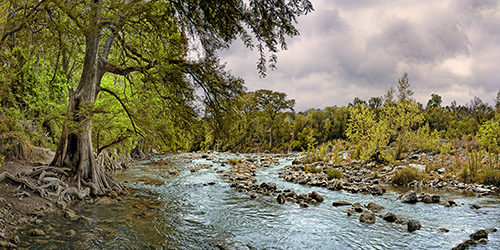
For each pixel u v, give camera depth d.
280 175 20.67
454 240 7.80
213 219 9.70
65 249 6.48
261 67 6.44
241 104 10.91
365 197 13.45
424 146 24.30
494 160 18.95
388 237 8.09
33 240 6.79
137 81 14.27
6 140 13.05
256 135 65.25
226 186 16.25
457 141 27.95
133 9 9.19
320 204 12.05
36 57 14.40
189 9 6.33
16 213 8.30
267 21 5.86
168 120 12.84
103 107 14.63
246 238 7.95
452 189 15.18
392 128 24.83
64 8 8.78
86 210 10.02
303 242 7.72
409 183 16.56
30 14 8.52
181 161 32.03
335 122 63.34
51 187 11.02
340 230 8.67
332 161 24.88
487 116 41.34
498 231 8.34
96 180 12.66
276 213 10.57
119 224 8.59
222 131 10.98
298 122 68.75
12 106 12.62
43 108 15.41
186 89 10.73
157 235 7.86
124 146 20.39
